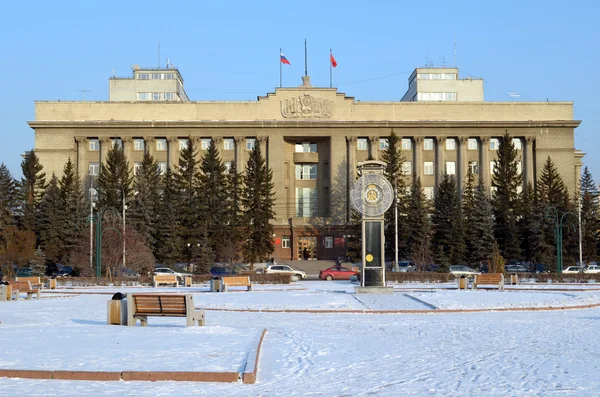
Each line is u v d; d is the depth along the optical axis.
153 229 79.75
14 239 70.31
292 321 24.42
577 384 12.32
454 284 53.78
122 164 83.12
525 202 84.00
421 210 82.06
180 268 80.38
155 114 94.31
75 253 69.50
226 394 11.43
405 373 13.47
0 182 81.19
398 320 24.70
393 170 83.31
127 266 65.19
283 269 71.56
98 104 94.19
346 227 90.69
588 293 39.69
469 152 95.44
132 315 20.83
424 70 112.00
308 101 94.31
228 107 94.31
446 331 20.86
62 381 12.37
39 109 94.12
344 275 70.12
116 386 11.98
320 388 12.00
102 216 73.81
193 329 19.47
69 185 82.12
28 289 37.62
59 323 22.77
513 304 30.53
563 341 18.39
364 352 16.17
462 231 82.12
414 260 78.38
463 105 95.25
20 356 14.33
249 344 16.20
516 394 11.49
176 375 12.54
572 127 94.44
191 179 84.69
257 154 85.62
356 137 94.06
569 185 93.94
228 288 48.72
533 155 95.00
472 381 12.65
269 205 85.31
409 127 94.44
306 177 97.12
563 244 82.06
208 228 83.56
